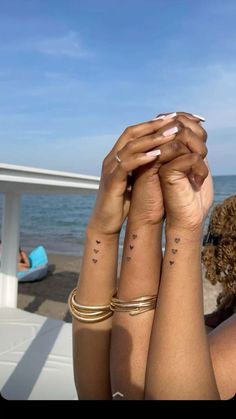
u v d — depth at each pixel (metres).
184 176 0.97
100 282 1.18
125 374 1.06
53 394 2.80
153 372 0.97
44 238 26.20
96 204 1.13
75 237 26.66
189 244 1.00
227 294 1.56
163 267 1.03
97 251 1.17
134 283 1.09
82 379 1.24
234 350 1.11
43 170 2.89
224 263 1.40
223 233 1.42
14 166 2.63
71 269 12.38
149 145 0.96
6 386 2.90
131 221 1.09
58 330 4.09
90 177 3.52
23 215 38.75
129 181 1.10
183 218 0.99
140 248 1.09
